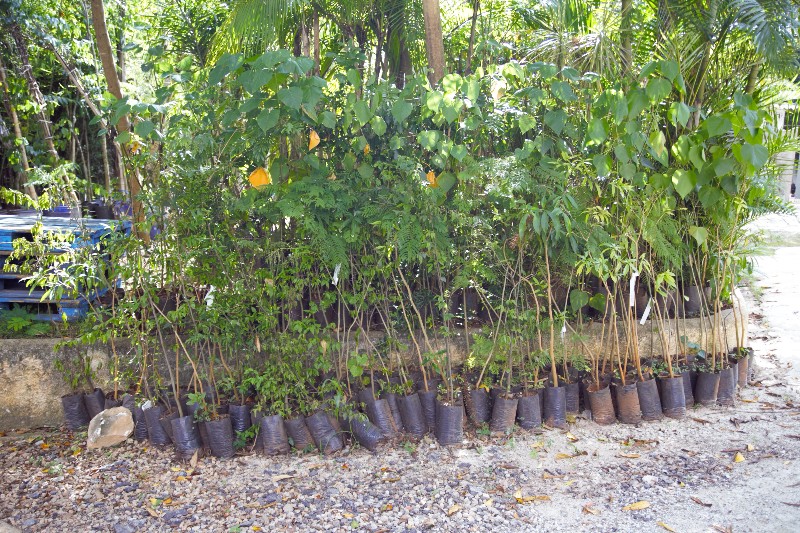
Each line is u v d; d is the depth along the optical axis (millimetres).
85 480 3496
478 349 3955
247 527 3039
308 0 4262
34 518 3143
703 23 4285
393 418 3854
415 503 3207
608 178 4105
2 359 4062
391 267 3768
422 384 4027
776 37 3902
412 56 5133
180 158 3676
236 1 4289
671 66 3668
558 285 4227
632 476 3422
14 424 4113
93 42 7938
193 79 3896
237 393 3965
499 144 4203
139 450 3805
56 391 4129
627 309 4344
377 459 3654
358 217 3715
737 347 4551
